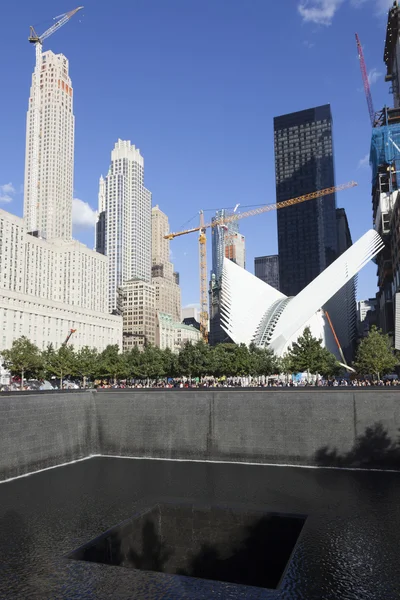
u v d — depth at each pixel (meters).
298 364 82.44
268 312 134.50
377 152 151.25
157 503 27.11
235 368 88.81
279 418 43.25
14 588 17.97
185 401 46.66
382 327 149.00
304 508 28.81
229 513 26.08
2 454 38.12
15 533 25.45
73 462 45.19
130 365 98.12
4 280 162.12
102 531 25.72
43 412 43.09
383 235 141.75
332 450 41.28
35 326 146.88
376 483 34.91
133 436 48.16
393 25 169.12
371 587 17.81
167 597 16.27
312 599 16.81
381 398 40.69
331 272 124.81
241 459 43.88
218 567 25.86
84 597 16.73
